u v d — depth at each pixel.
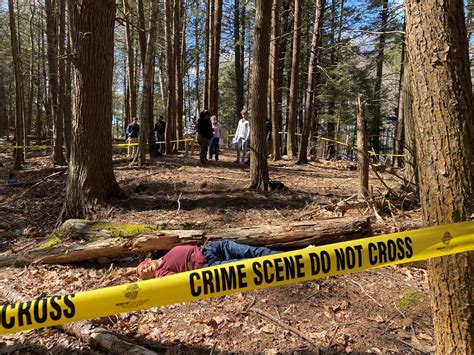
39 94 23.05
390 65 19.20
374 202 5.68
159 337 3.36
